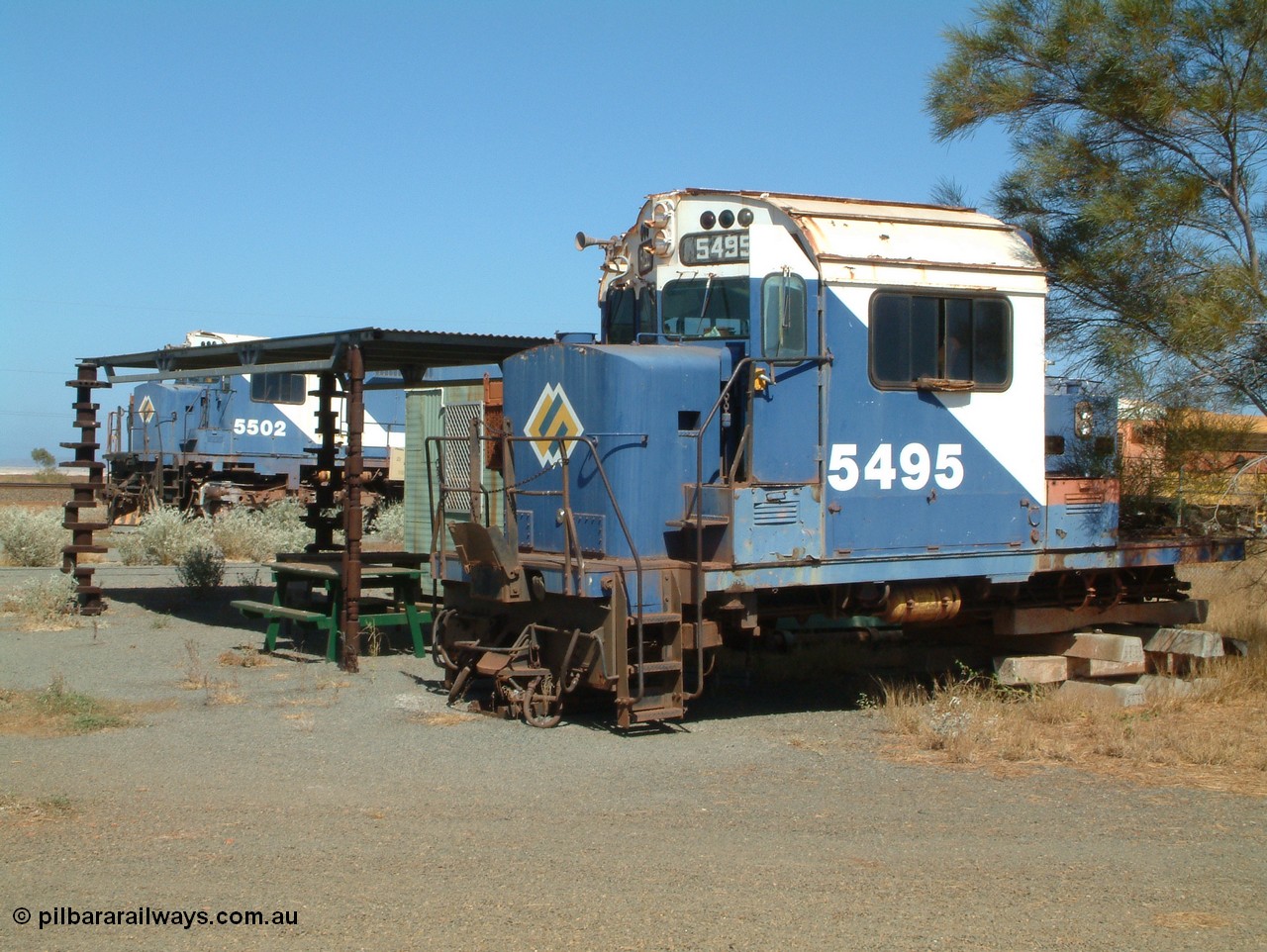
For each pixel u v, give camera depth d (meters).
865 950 4.89
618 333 10.70
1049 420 11.27
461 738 8.75
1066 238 11.66
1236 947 4.99
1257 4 10.54
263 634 13.45
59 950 4.82
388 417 32.22
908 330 9.68
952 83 12.02
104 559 22.30
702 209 9.84
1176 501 11.53
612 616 8.79
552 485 9.83
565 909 5.30
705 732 9.12
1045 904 5.43
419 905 5.33
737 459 9.03
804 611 9.82
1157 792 7.46
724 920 5.19
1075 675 10.88
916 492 9.69
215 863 5.89
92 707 9.42
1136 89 10.98
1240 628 12.61
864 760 8.27
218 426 29.67
